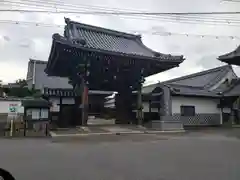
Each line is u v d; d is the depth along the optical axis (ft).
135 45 92.58
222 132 71.15
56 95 79.46
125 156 31.42
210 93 98.78
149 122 82.64
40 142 46.93
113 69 78.79
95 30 87.20
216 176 21.34
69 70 81.20
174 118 89.04
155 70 88.17
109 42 85.40
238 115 96.68
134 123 87.92
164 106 86.17
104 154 32.94
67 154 32.94
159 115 87.35
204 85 112.78
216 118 97.50
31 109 60.85
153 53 84.99
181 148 38.93
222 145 42.65
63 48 65.05
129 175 21.75
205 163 26.86
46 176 21.33
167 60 79.41
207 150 36.68
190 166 25.39
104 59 74.08
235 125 91.81
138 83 81.82
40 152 34.68
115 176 21.40
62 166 25.36
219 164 26.35
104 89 85.40
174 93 87.20
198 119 93.81
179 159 29.35
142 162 27.53
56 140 50.49
